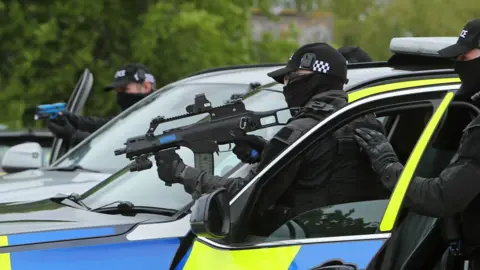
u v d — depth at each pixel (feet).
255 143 26.68
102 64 138.82
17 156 42.39
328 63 26.71
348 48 47.01
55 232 25.31
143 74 51.26
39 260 24.63
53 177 37.27
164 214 27.78
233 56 144.77
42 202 29.99
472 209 26.48
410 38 32.01
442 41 30.45
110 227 25.71
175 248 25.57
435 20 115.14
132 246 25.35
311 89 26.86
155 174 30.17
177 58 139.54
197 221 23.44
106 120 51.62
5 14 135.03
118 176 31.22
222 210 23.97
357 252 25.02
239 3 151.64
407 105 26.30
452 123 29.30
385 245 25.11
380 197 26.91
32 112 139.54
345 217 26.35
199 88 38.65
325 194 26.40
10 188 35.06
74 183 35.78
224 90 37.45
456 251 27.22
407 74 26.81
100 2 136.87
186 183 26.11
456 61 26.89
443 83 26.68
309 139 25.55
